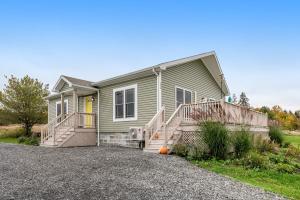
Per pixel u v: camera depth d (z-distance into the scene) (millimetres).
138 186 5273
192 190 5133
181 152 9672
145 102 12914
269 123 17906
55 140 14062
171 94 13125
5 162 8242
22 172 6656
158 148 10398
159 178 5996
